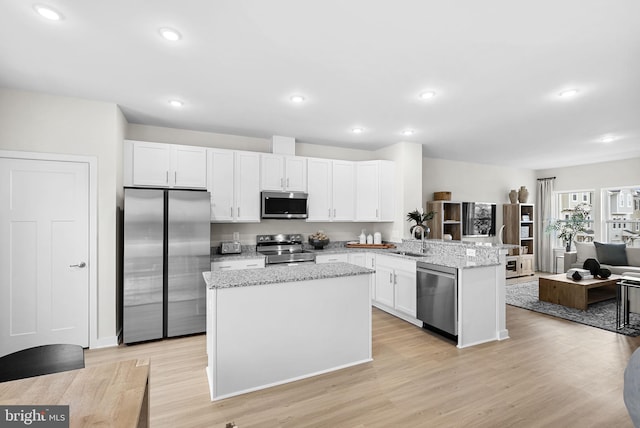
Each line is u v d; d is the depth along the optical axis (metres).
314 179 4.64
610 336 3.37
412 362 2.75
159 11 1.75
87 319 3.08
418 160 4.89
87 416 0.93
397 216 4.84
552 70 2.46
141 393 1.06
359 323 2.74
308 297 2.51
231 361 2.23
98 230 3.10
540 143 4.88
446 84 2.74
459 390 2.30
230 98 3.06
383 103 3.18
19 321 2.88
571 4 1.68
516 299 4.90
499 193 7.13
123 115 3.52
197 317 3.42
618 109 3.32
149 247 3.22
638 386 0.80
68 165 3.02
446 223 5.86
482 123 3.83
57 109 2.96
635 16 1.77
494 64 2.37
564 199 7.23
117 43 2.08
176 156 3.74
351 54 2.24
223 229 4.36
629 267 5.16
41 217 2.93
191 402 2.14
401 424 1.93
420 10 1.75
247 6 1.71
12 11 1.74
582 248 5.86
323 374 2.54
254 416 2.00
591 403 2.14
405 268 3.81
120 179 3.36
